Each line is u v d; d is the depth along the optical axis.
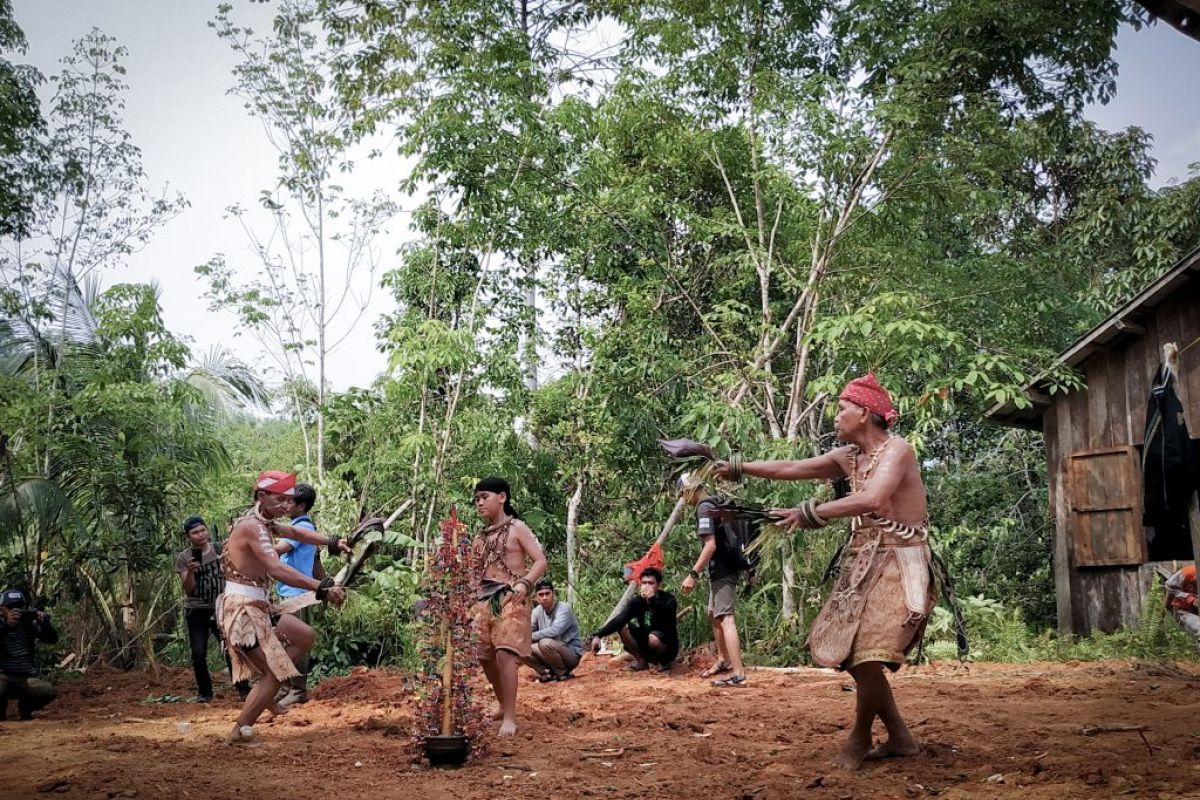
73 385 13.34
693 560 12.76
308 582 6.43
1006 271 14.11
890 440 5.05
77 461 12.18
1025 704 7.07
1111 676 8.80
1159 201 17.33
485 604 6.55
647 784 4.99
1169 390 7.98
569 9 17.12
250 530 6.43
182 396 12.77
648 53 14.43
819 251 13.85
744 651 11.45
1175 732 5.57
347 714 7.83
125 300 12.74
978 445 18.11
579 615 13.41
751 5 13.86
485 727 5.86
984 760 5.09
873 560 4.99
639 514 14.62
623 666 10.95
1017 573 15.88
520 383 13.86
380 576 11.23
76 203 13.50
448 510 13.04
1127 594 12.05
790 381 15.07
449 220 13.73
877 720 6.39
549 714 7.25
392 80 14.51
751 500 11.43
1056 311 14.71
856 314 11.62
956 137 12.63
